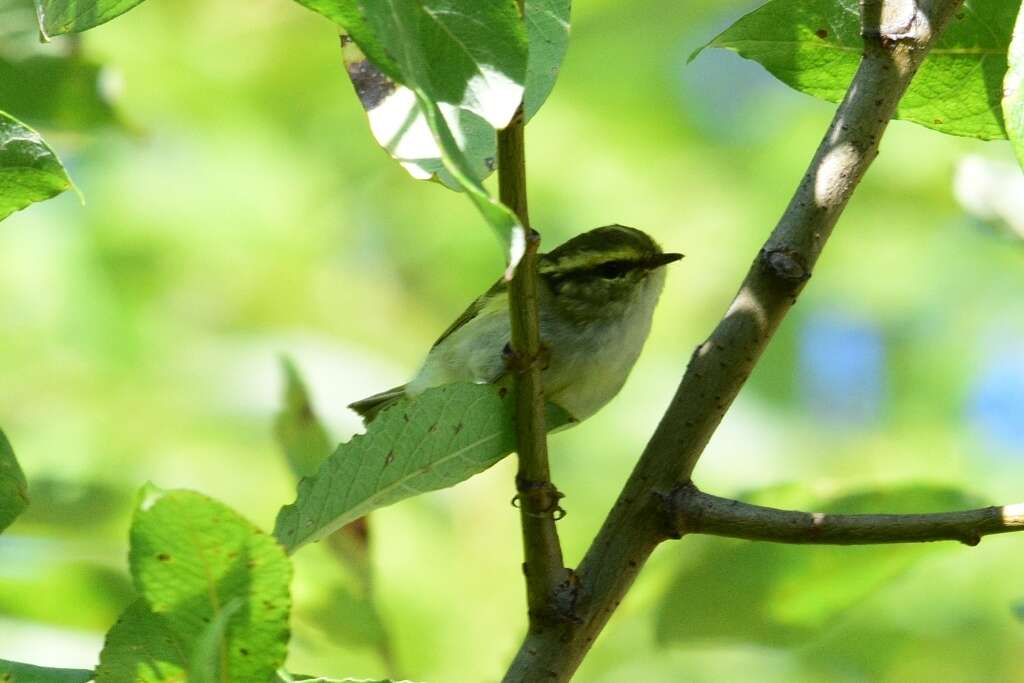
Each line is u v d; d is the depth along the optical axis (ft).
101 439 44.06
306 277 48.55
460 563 41.73
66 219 47.75
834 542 15.37
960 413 45.88
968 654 37.55
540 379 15.34
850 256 47.01
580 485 43.47
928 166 46.68
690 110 48.73
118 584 24.52
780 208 47.42
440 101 11.93
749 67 49.06
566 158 48.24
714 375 16.08
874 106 16.16
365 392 45.37
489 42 11.89
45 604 24.40
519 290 14.79
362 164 49.55
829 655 36.83
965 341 46.39
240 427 44.50
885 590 37.50
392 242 49.73
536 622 15.81
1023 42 13.19
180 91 48.91
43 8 14.58
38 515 25.77
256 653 12.01
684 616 21.72
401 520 41.60
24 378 45.39
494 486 43.42
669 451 16.02
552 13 15.43
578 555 42.39
